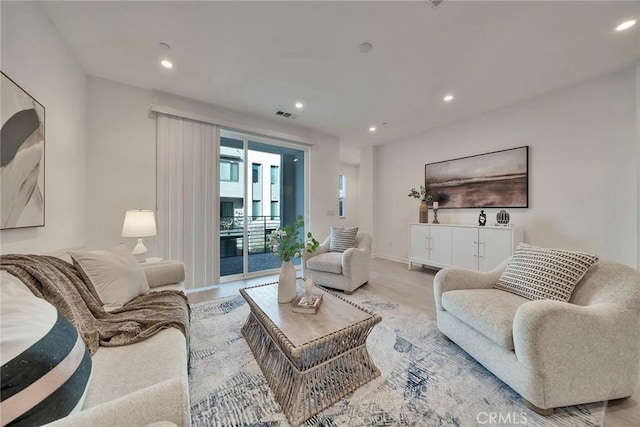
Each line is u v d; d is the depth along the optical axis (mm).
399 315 2379
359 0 1669
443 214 4223
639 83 2299
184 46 2158
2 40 1352
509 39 2059
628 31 1954
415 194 4441
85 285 1485
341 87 2873
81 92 2432
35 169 1619
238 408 1288
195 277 3180
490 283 1905
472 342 1599
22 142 1480
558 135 2971
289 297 1764
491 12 1771
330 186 4676
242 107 3424
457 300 1688
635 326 1271
